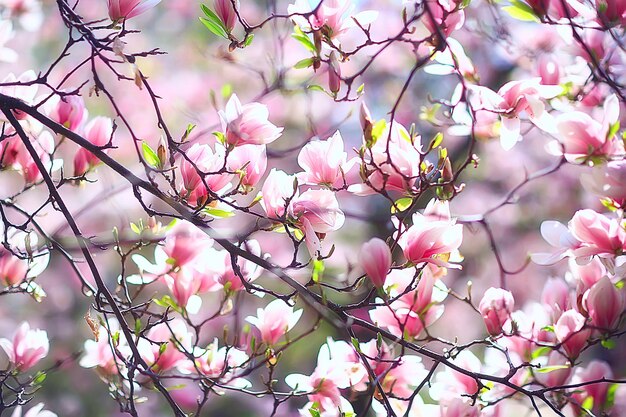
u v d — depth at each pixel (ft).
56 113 12.42
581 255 11.91
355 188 11.83
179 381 18.25
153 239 12.10
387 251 11.62
